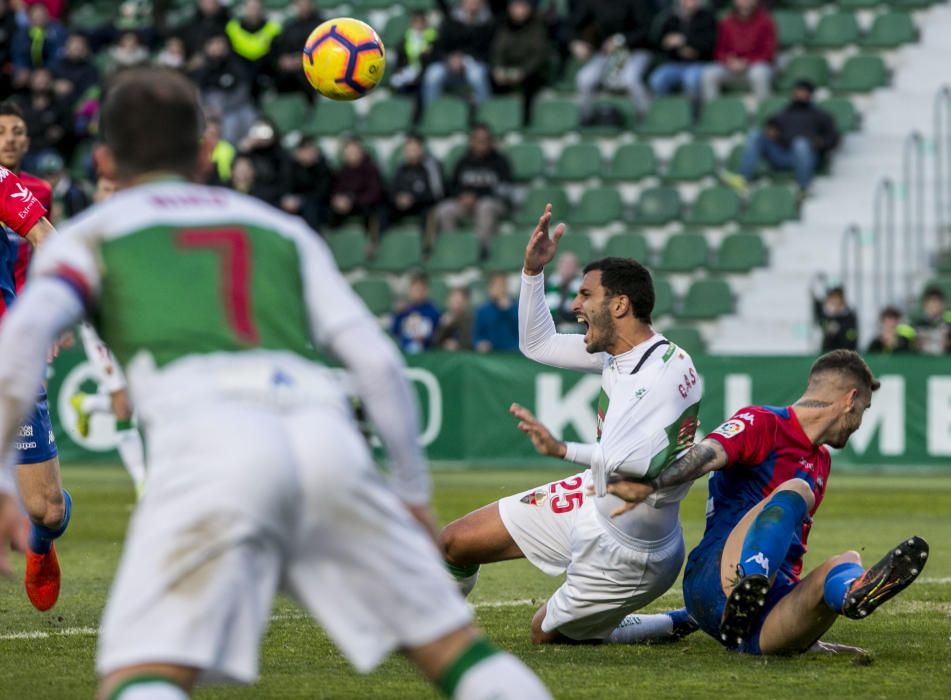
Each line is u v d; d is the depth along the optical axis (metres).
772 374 52.47
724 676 16.11
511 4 71.38
